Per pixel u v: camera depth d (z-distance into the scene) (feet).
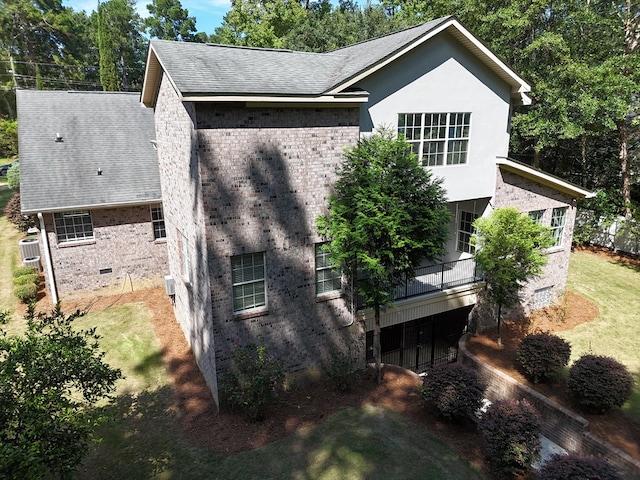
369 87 37.29
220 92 28.07
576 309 53.57
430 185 33.14
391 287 35.14
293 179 33.45
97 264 54.39
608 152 84.07
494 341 46.68
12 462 17.93
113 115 61.87
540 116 69.21
